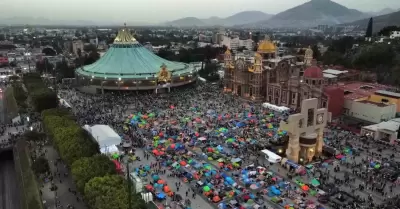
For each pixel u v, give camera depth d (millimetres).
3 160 116250
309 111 104750
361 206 76125
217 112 150000
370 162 96812
